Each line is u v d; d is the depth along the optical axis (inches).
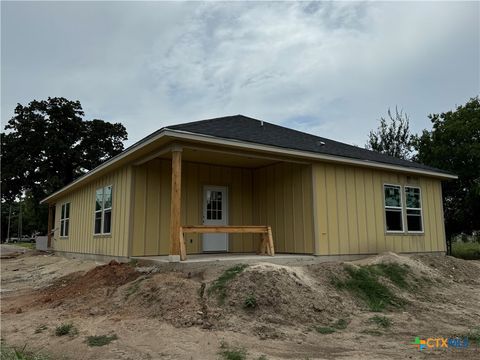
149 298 275.7
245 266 313.7
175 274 312.0
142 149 374.6
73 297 322.7
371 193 476.4
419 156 803.4
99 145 1518.2
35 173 1387.8
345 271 353.4
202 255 424.8
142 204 418.9
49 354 192.9
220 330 227.0
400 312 291.7
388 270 385.7
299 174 444.8
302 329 238.2
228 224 487.2
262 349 198.1
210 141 351.3
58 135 1412.4
